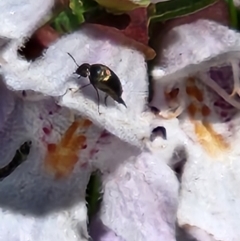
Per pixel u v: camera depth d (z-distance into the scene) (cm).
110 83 5
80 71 5
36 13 5
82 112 5
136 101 5
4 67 5
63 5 5
